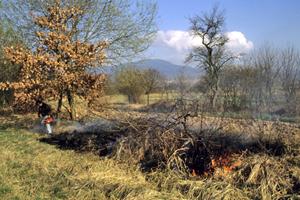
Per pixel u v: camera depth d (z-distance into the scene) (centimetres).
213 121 1107
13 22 2027
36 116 2039
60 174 984
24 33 2022
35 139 1461
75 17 1797
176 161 970
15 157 1168
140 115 1248
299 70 2617
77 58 1666
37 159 1135
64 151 1240
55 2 1867
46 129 1584
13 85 1609
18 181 941
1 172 1005
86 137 1319
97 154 1168
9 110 2264
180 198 816
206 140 1012
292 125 1224
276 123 1140
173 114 1126
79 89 1758
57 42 1686
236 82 2059
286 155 969
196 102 1130
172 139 1034
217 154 996
